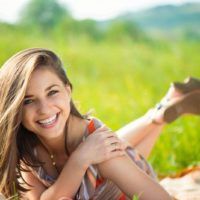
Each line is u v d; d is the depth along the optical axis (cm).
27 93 329
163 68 1346
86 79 1198
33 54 333
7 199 341
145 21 4703
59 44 1703
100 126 357
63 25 2527
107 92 946
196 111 455
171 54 1769
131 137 431
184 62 1440
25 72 327
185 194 415
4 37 1608
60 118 337
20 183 362
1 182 352
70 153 356
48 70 332
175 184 437
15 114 330
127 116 638
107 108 695
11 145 340
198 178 440
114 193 363
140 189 344
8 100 331
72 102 355
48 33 2305
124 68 1409
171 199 351
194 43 1838
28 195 367
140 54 1712
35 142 356
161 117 438
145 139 438
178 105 446
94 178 346
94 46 1930
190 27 3803
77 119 356
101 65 1456
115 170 343
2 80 334
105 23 3181
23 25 2138
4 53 1324
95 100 788
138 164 388
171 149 517
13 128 333
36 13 3312
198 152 512
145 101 721
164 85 938
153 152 518
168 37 3188
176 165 498
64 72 344
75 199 350
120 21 3134
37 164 357
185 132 548
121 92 942
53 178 360
